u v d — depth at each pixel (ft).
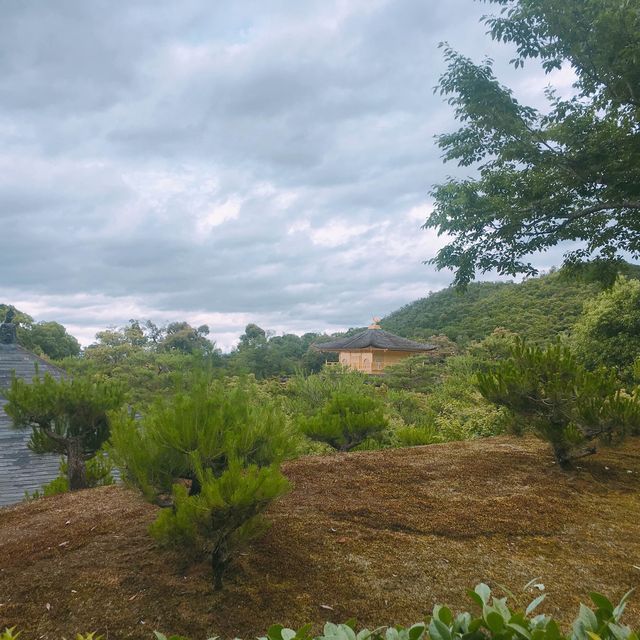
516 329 138.10
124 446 10.75
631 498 16.78
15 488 27.78
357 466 19.57
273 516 13.83
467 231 36.35
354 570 11.10
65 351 116.57
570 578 11.16
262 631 8.83
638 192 32.01
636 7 28.40
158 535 9.49
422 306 229.66
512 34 32.63
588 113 32.48
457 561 11.76
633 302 59.16
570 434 18.28
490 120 33.24
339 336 215.31
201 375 11.98
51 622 8.92
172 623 8.91
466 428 33.81
